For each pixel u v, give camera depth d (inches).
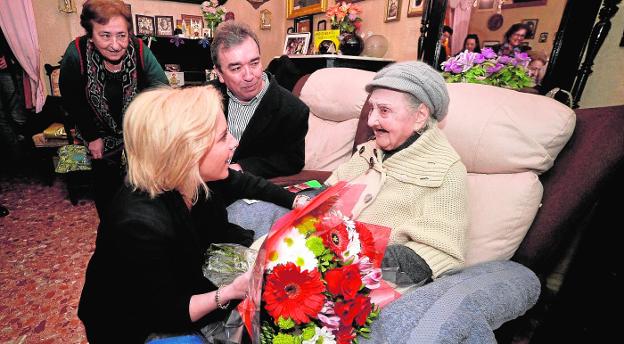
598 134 35.9
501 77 54.6
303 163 64.2
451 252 33.6
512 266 35.7
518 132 37.4
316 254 23.1
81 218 97.7
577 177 35.7
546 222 36.5
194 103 25.7
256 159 59.5
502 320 30.1
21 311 61.2
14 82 126.1
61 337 55.8
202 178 29.5
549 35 54.2
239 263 31.7
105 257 27.0
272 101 58.8
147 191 26.6
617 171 34.9
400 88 35.4
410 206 38.4
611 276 36.1
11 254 78.9
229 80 55.6
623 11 51.1
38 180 126.2
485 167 39.9
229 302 27.5
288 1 144.8
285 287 21.3
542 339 44.8
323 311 21.8
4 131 129.0
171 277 27.0
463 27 66.9
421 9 85.3
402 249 33.9
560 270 52.7
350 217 30.5
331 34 102.3
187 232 28.1
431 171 37.5
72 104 64.7
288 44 129.8
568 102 48.8
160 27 140.1
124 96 66.2
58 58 135.4
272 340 22.0
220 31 53.5
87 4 56.2
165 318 26.5
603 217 37.0
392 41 96.0
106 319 29.6
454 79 57.8
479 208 38.9
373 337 25.1
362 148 49.3
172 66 131.2
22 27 120.2
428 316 26.5
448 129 42.1
